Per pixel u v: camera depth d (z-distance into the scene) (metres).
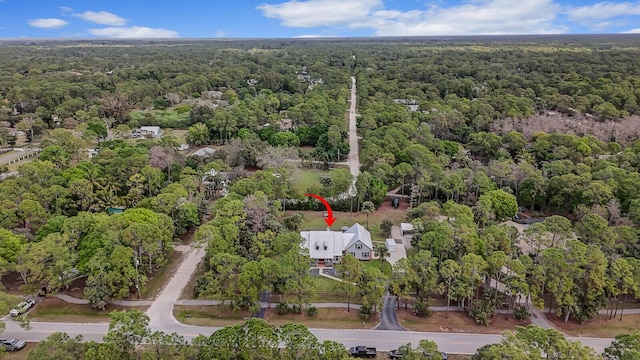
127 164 102.69
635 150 117.75
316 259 77.69
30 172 98.06
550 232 75.31
